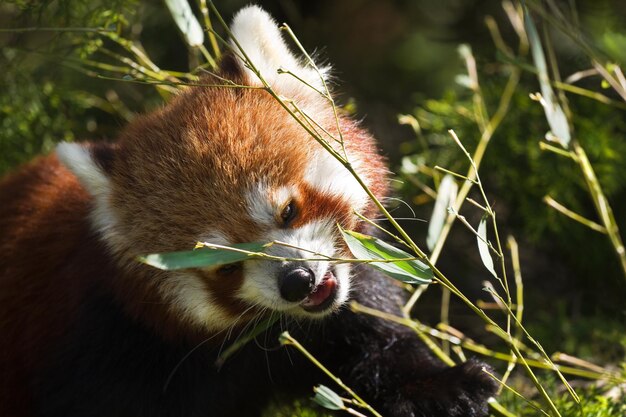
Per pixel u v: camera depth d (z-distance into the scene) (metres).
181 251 6.56
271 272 6.91
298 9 14.96
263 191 6.96
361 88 14.84
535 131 11.76
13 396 8.61
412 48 15.36
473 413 8.09
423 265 6.85
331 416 8.91
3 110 11.47
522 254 12.41
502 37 13.14
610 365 9.92
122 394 7.72
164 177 7.20
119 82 12.63
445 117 12.13
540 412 7.81
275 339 8.34
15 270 8.49
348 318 8.39
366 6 15.55
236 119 7.33
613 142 11.59
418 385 8.27
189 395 7.90
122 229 7.35
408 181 11.69
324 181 7.20
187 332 7.51
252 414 9.15
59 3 10.17
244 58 7.39
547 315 11.30
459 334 9.20
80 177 7.52
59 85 12.12
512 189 11.69
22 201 8.86
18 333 8.43
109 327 7.60
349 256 7.37
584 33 10.51
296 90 7.82
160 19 13.41
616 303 11.41
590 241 11.45
